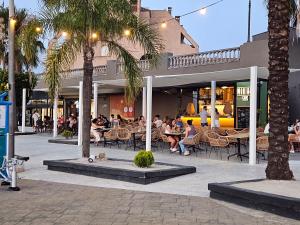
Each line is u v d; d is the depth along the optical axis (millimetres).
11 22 12703
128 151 18719
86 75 13648
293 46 17141
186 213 7598
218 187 8766
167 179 11203
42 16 13203
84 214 7441
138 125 22219
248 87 23844
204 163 14602
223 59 19000
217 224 6906
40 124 33812
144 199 8758
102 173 11484
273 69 9422
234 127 24547
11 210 7695
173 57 21250
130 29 13875
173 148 18172
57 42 13594
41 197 8859
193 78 21812
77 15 12680
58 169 12680
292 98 23453
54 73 13500
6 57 30562
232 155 16156
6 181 10008
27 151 18641
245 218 7324
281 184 8898
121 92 33375
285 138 9414
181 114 27562
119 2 12852
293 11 13352
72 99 39375
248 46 17578
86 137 13594
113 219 7133
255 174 12172
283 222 7113
